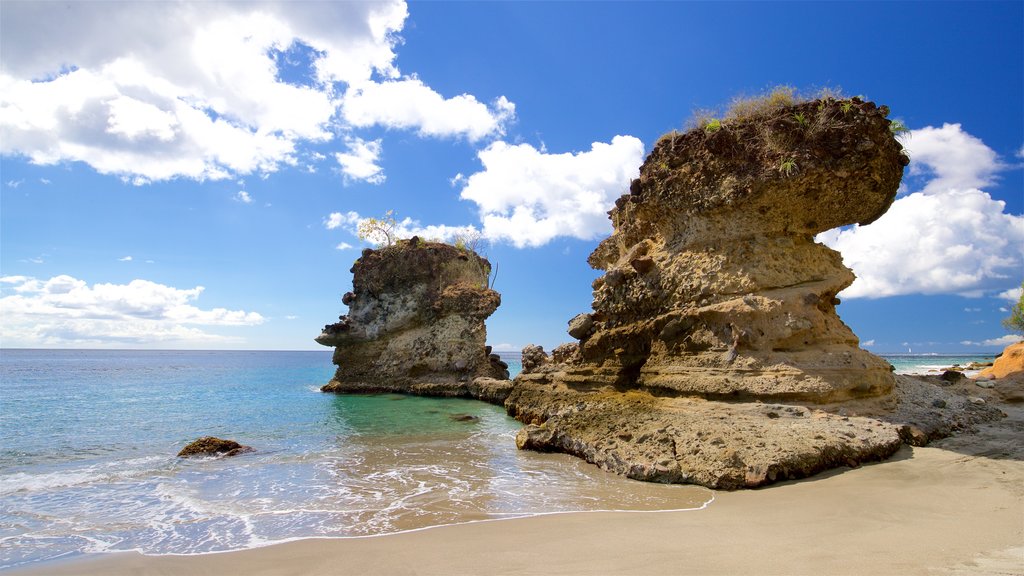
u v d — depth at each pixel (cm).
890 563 492
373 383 3438
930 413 1175
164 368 7581
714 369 1262
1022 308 3906
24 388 3588
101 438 1576
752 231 1361
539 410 1842
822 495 750
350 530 715
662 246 1612
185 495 938
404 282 3538
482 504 834
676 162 1504
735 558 530
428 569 548
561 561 552
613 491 880
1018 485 741
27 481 1057
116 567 598
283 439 1557
